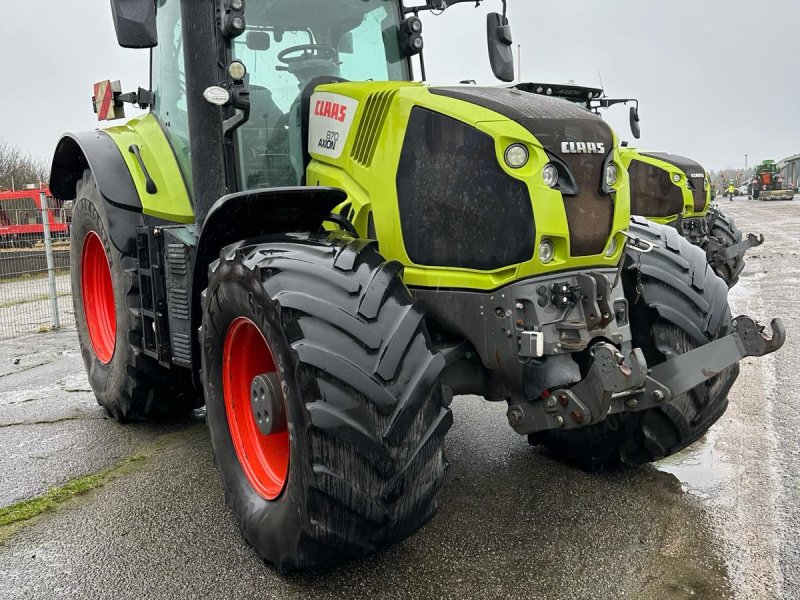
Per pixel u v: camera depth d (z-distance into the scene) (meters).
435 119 2.58
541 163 2.38
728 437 3.72
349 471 2.10
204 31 2.99
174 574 2.51
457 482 3.22
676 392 2.54
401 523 2.22
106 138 3.99
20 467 3.60
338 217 2.69
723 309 3.04
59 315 9.18
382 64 3.59
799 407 4.17
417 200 2.64
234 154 3.07
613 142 2.57
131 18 2.67
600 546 2.62
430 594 2.33
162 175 3.61
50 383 5.45
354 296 2.26
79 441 3.99
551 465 3.41
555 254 2.44
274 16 3.21
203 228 2.71
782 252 12.80
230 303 2.57
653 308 2.88
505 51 3.67
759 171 48.28
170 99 3.68
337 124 2.95
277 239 2.59
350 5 3.45
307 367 2.13
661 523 2.79
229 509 2.98
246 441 2.78
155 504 3.09
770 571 2.43
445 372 2.68
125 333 3.81
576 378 2.50
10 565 2.61
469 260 2.52
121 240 3.71
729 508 2.91
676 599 2.28
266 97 3.16
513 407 2.60
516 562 2.52
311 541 2.16
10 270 12.38
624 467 3.34
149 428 4.21
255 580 2.45
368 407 2.12
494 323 2.48
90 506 3.09
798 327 6.27
